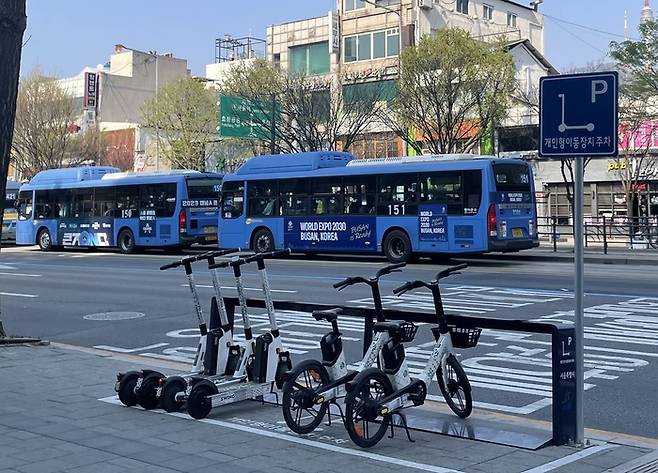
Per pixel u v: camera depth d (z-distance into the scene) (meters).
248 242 28.53
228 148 47.97
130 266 25.84
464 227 23.11
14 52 10.79
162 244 31.59
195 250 35.06
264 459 5.93
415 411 7.43
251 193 28.52
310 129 37.31
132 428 6.83
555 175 37.53
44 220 36.41
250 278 20.64
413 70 33.44
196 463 5.81
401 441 6.43
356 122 37.38
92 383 8.74
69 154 54.78
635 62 30.75
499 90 33.84
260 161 28.53
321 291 17.22
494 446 6.27
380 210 24.92
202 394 7.16
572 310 13.69
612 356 9.97
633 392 8.29
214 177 32.25
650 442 6.54
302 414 6.74
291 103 37.59
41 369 9.55
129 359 10.50
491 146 37.38
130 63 76.31
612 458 5.93
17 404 7.72
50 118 52.38
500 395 8.30
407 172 24.36
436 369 6.86
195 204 31.52
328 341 6.82
